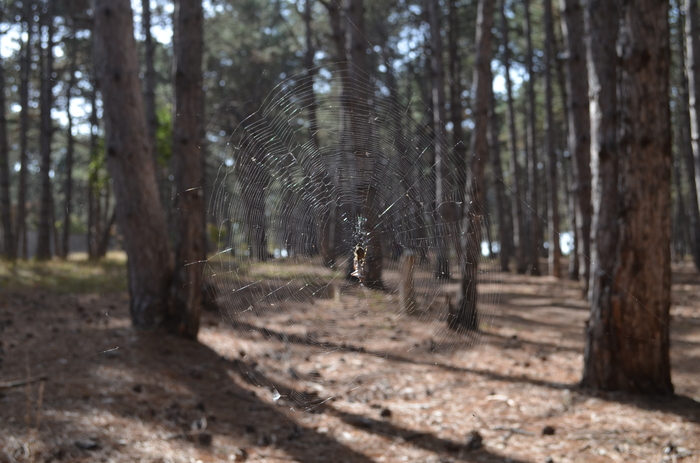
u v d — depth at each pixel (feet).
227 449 14.20
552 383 19.51
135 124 23.82
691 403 16.96
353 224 16.67
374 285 18.43
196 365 20.66
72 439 13.80
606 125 18.38
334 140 14.55
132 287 24.34
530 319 32.96
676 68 62.59
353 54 38.93
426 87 84.28
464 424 16.24
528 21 61.62
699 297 42.06
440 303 25.00
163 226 24.49
